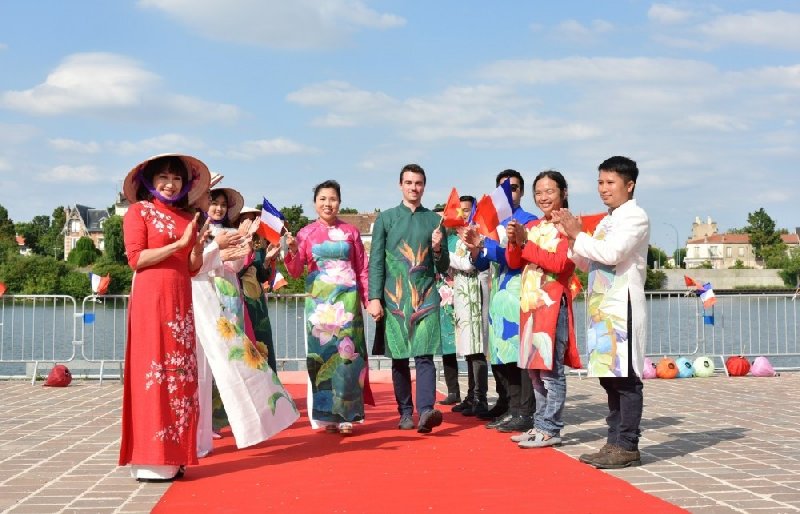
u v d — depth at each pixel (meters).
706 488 5.32
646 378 13.10
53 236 126.44
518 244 6.94
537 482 5.52
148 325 5.70
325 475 5.81
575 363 6.89
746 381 12.68
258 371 6.62
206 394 6.71
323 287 7.59
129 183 5.86
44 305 13.59
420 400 7.56
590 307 6.09
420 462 6.23
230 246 6.47
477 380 8.66
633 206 5.95
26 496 5.26
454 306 8.83
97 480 5.73
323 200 7.67
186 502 5.09
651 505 4.88
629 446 6.03
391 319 7.66
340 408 7.48
